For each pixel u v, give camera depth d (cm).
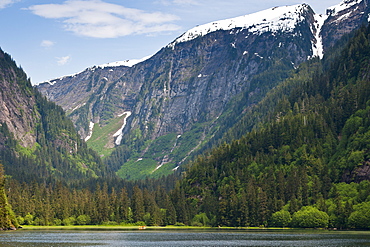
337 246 19888
